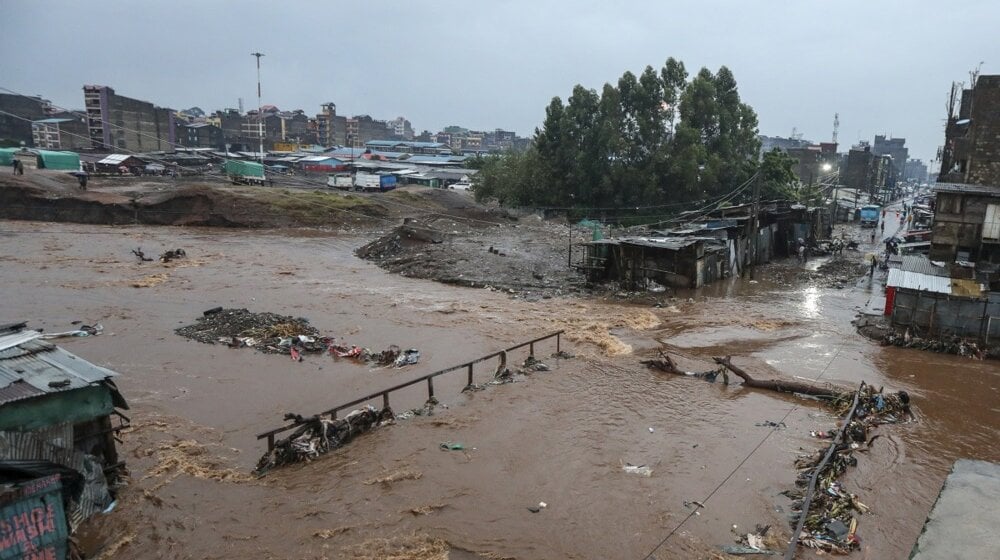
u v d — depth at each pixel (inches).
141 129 4015.8
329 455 641.6
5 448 451.2
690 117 2755.9
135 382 834.8
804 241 2215.8
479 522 522.6
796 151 4594.0
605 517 530.6
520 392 818.2
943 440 690.2
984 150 1307.8
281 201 2463.1
